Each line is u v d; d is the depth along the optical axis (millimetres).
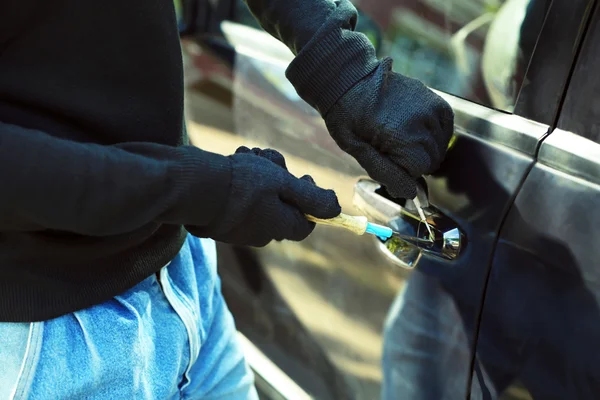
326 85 793
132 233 698
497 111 872
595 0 754
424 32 951
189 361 836
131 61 667
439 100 821
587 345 777
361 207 1025
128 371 717
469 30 890
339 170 1084
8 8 601
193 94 1439
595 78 762
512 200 829
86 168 564
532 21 816
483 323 892
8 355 655
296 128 1174
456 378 959
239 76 1294
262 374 1461
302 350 1333
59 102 646
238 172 647
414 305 1002
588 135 773
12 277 647
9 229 594
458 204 888
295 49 849
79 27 629
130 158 596
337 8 812
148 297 766
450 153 898
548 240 795
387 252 969
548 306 810
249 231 672
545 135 810
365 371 1165
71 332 689
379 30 1023
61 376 671
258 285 1411
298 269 1271
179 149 633
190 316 817
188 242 910
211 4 1372
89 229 591
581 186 767
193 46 1412
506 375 881
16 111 645
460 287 911
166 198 612
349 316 1165
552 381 824
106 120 673
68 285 674
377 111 787
